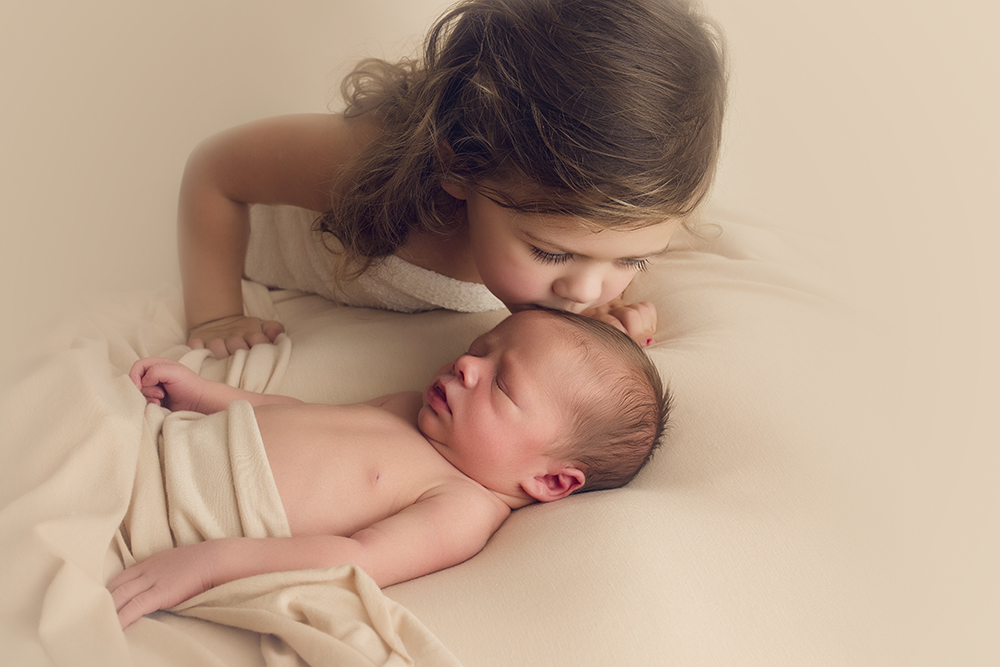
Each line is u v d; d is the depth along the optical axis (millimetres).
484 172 1021
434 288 1403
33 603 764
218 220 1354
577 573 861
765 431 1101
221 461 914
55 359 915
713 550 918
